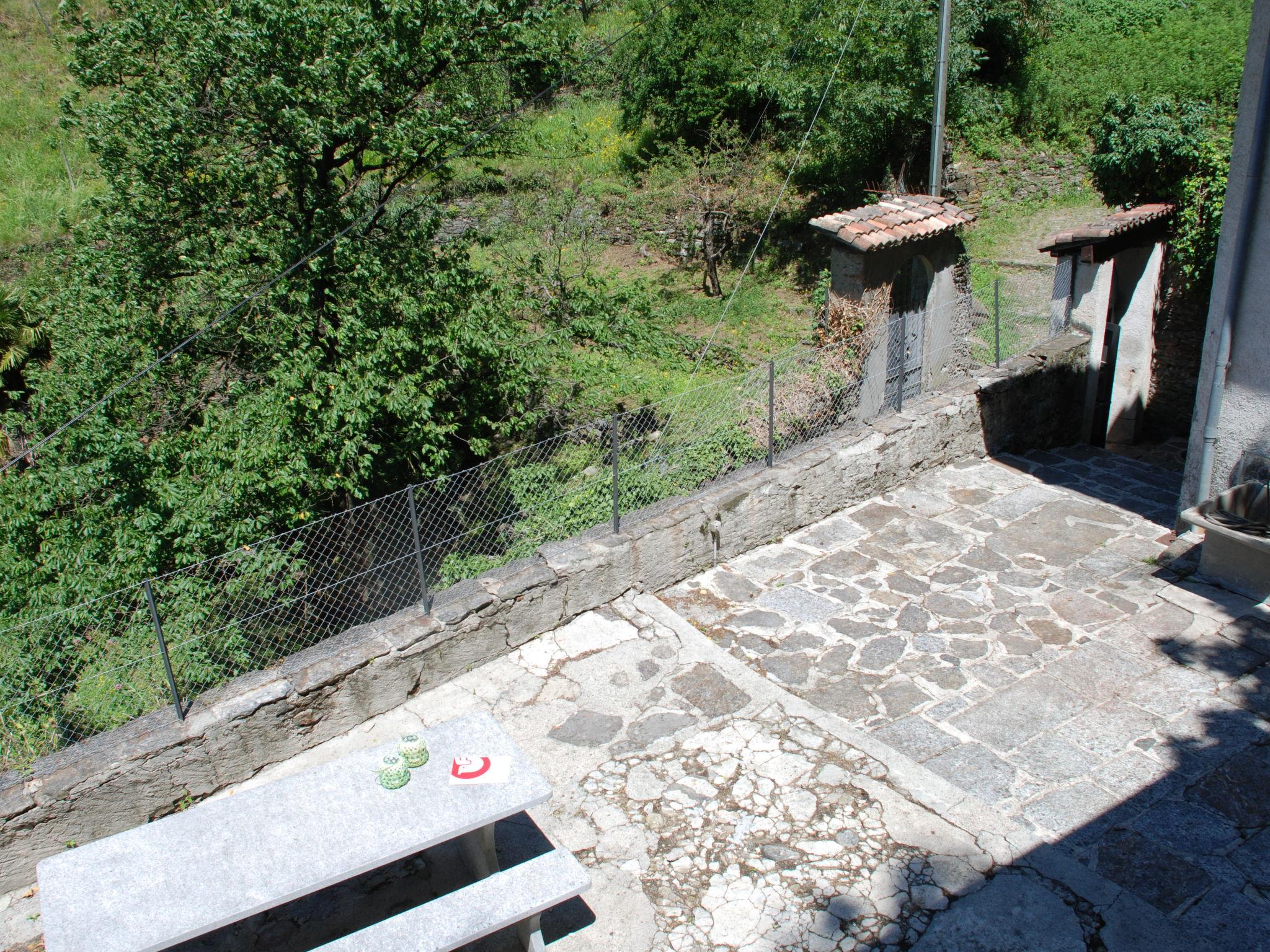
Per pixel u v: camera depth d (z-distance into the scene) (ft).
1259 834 16.84
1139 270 39.01
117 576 29.45
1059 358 35.50
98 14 97.71
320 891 16.56
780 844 16.93
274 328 35.29
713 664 21.74
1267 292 22.68
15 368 57.26
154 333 37.52
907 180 68.03
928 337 35.35
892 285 33.94
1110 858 16.48
